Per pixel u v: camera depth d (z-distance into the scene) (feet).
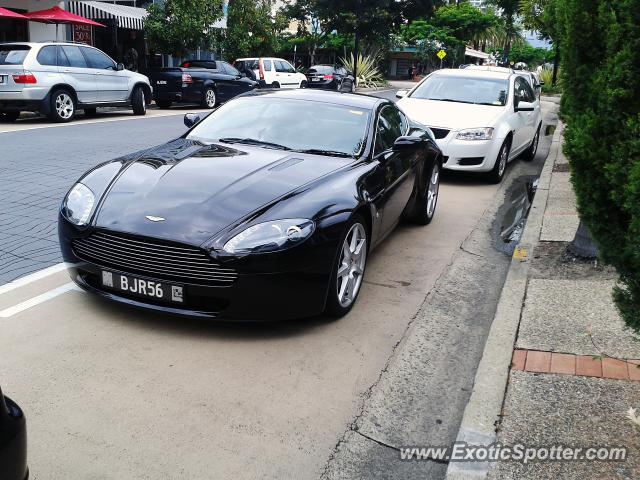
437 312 15.19
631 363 11.84
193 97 65.31
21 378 10.97
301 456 9.46
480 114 30.45
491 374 11.46
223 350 12.39
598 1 10.09
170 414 10.21
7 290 14.62
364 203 14.30
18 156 30.58
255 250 12.00
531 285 15.94
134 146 35.17
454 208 25.98
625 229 9.70
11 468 5.88
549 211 23.52
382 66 169.48
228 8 94.27
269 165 14.76
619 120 9.24
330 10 149.48
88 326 13.01
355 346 13.03
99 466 8.91
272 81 85.56
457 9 171.22
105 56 51.42
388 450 9.84
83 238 12.94
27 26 64.75
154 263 12.32
